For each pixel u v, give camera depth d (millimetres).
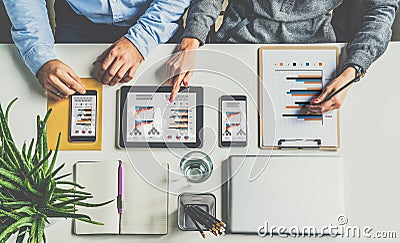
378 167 1426
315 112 1435
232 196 1410
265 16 1487
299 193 1410
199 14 1480
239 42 1508
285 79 1449
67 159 1436
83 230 1408
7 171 1331
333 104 1429
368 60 1425
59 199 1366
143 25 1466
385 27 1442
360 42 1438
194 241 1411
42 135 1376
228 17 1535
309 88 1445
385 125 1437
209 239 1410
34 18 1469
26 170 1347
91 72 1462
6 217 1348
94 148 1437
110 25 1594
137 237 1418
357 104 1440
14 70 1471
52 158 1427
